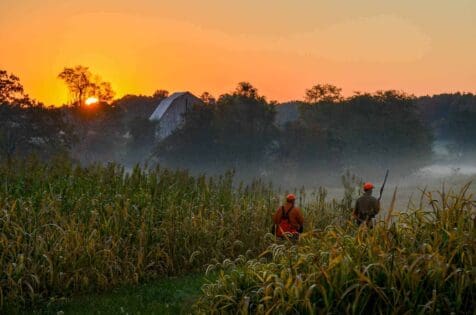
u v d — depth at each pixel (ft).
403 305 22.70
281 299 24.04
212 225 49.67
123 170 56.44
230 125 278.46
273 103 293.02
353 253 25.62
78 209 45.50
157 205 51.06
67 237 39.22
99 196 47.78
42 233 40.52
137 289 40.04
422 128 332.60
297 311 23.61
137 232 44.29
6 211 40.37
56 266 38.04
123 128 407.44
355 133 320.50
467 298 23.08
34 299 35.96
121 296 37.76
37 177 52.49
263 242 51.75
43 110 260.21
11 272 35.68
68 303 36.04
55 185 50.47
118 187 53.06
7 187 49.16
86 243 40.27
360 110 333.62
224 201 57.57
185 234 47.42
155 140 359.66
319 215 60.75
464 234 25.22
